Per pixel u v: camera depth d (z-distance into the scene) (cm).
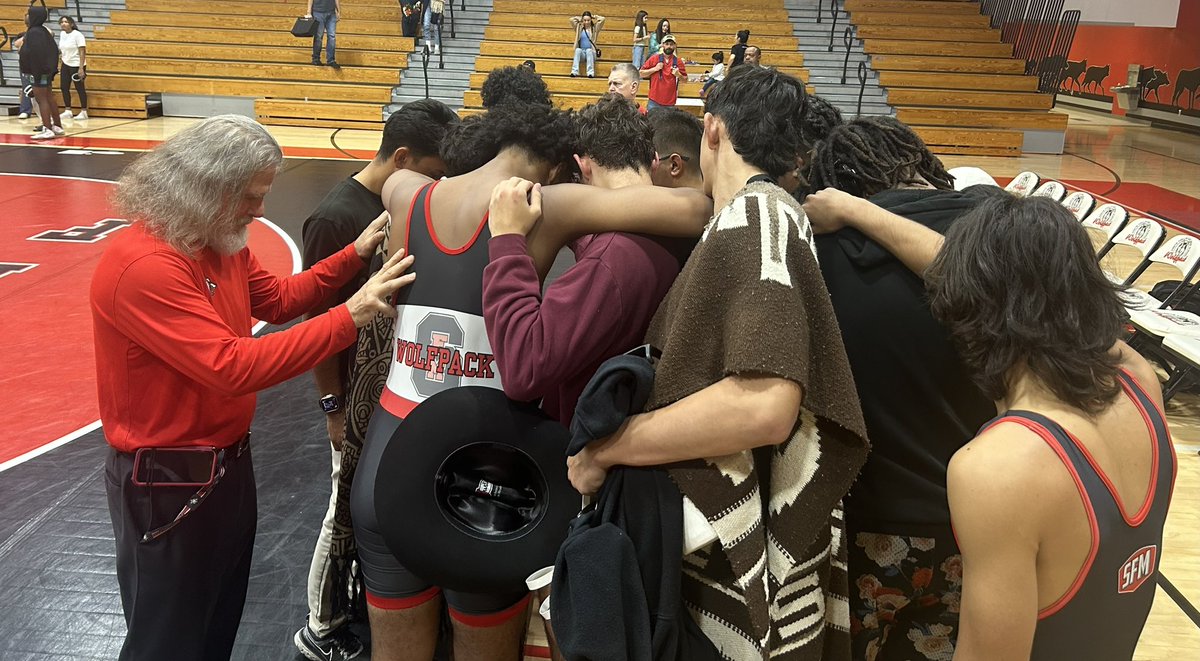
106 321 169
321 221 224
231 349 165
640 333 149
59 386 438
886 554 141
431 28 1584
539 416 154
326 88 1530
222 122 170
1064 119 1477
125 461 177
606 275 141
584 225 150
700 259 123
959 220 117
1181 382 447
